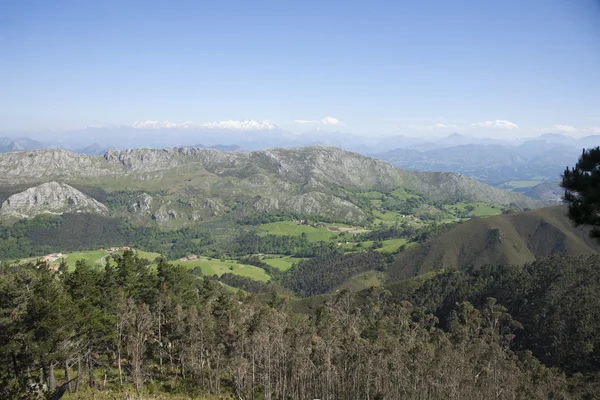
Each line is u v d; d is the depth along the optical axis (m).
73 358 44.56
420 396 54.00
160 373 59.38
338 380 57.03
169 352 63.34
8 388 40.31
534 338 82.81
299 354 55.47
